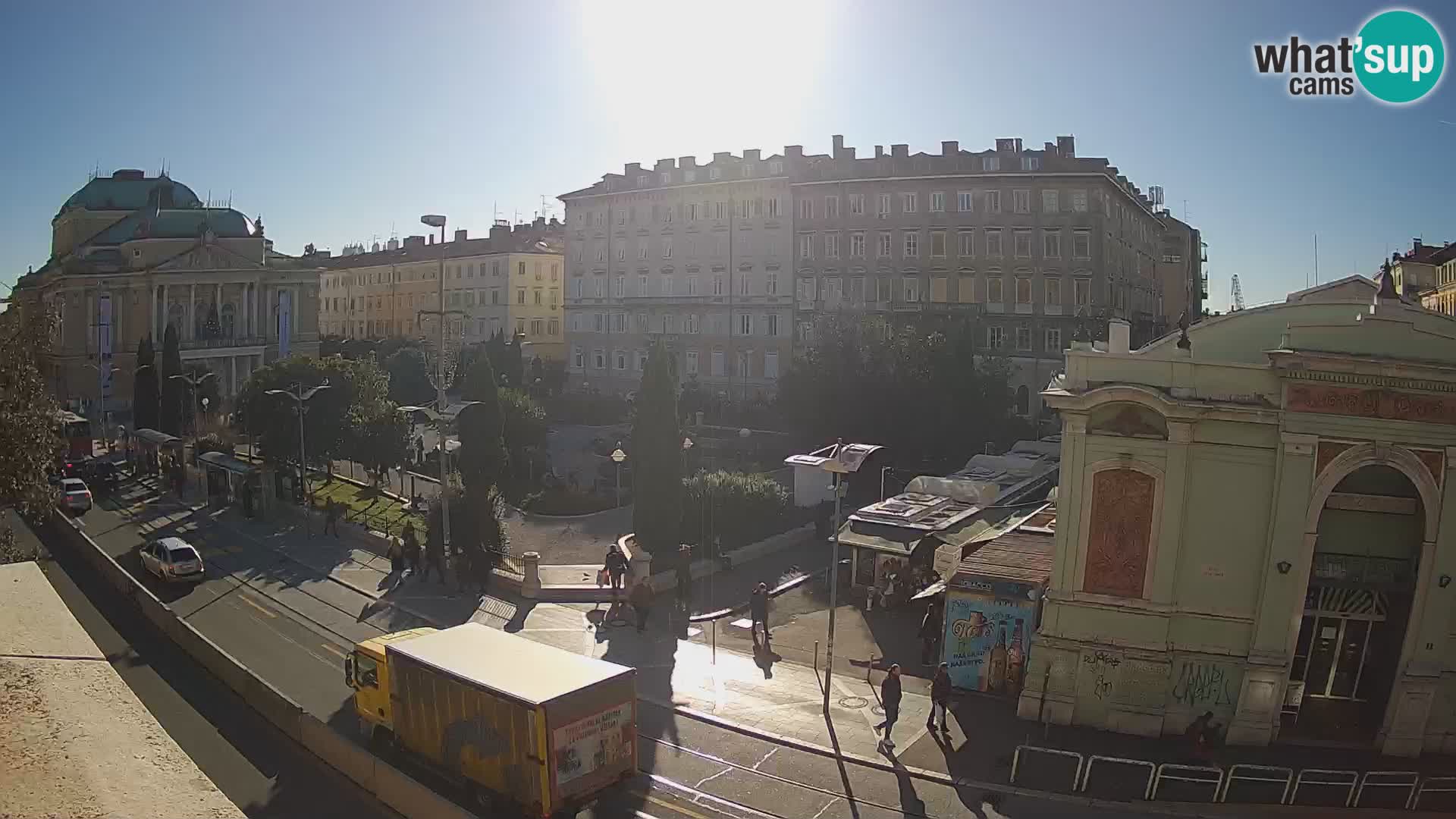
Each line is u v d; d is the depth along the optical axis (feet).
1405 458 76.54
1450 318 76.59
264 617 113.09
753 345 305.32
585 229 343.05
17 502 103.60
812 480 175.11
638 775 71.72
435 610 115.24
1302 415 77.41
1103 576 81.97
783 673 94.58
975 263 276.21
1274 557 78.54
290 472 191.11
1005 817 66.33
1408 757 77.61
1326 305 84.74
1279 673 78.59
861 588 122.62
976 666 89.97
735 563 135.44
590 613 113.91
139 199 406.82
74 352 344.90
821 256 293.02
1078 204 267.80
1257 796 69.97
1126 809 67.77
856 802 68.18
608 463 224.33
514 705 61.46
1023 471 156.25
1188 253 371.56
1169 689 80.94
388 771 65.41
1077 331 259.39
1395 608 80.79
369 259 474.49
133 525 167.94
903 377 207.31
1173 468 79.97
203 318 363.97
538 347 400.06
